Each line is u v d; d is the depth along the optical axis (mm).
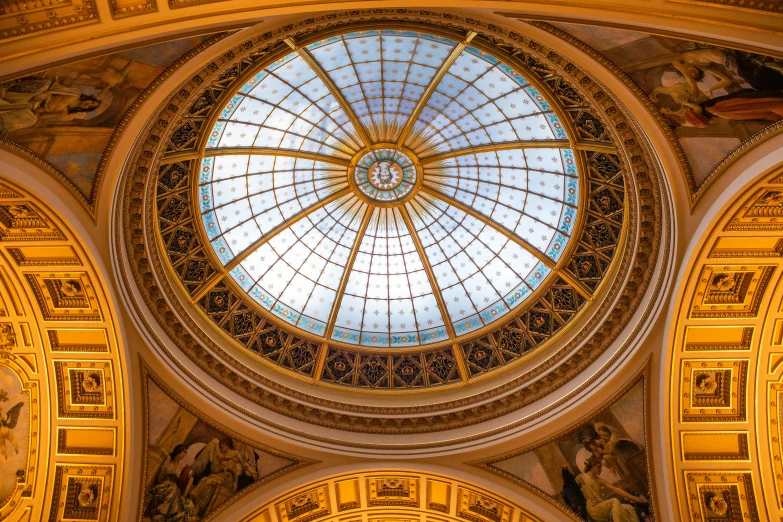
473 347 23812
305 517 21672
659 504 18453
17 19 10242
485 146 22250
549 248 22938
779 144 12953
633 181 17594
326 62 19594
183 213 21062
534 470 20344
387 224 24641
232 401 20469
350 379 23859
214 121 19000
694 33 11172
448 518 21922
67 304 16828
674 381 17734
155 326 19156
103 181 14734
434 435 21797
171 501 19094
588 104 17641
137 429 18438
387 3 11570
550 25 13031
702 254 15727
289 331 23766
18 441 18156
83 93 12664
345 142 22672
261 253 23828
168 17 11086
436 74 20297
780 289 16531
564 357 20922
